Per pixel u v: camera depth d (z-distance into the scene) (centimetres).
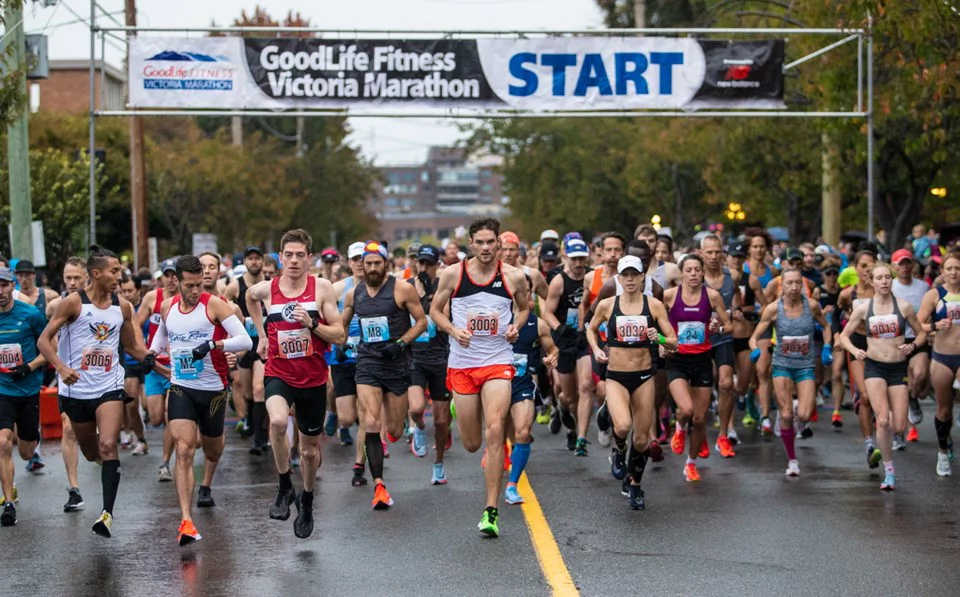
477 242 1291
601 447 1884
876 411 1532
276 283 1266
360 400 1438
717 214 6806
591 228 7662
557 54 2762
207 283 1869
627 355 1399
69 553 1220
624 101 2781
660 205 6938
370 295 1438
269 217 7625
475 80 2752
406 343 1439
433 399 1579
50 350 1323
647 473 1650
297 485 1608
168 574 1124
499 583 1067
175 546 1244
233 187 6981
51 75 8612
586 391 1800
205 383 1298
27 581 1108
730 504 1420
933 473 1633
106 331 1338
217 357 1302
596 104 2780
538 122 7569
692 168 6625
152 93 2725
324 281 1273
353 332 1619
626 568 1116
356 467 1592
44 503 1513
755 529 1279
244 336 1285
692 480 1584
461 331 1298
